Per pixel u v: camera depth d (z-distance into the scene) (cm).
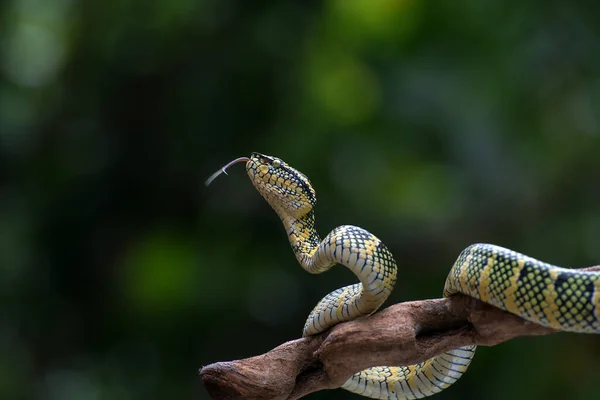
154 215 1661
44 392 1612
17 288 1659
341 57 1609
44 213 1711
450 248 1482
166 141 1648
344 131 1559
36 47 1873
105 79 1705
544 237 1441
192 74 1642
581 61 1475
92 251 1684
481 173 1509
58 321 1669
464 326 532
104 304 1647
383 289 523
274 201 659
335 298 545
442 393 1360
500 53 1531
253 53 1600
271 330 1491
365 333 517
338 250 527
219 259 1513
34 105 1797
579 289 488
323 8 1625
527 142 1508
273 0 1627
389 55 1591
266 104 1599
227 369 533
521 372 1306
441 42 1577
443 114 1529
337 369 527
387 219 1495
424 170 1544
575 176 1467
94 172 1702
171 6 1659
